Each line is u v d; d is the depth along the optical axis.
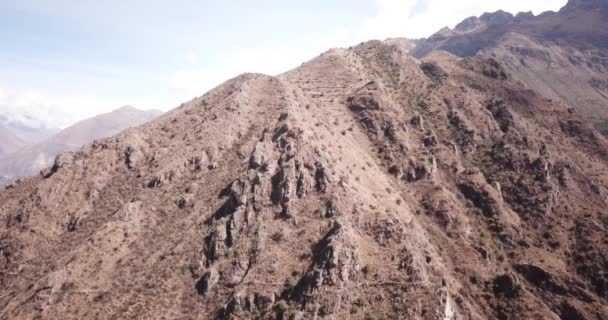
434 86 141.12
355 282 63.47
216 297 66.19
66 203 89.38
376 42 176.50
